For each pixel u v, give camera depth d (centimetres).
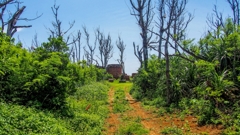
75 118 871
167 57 1297
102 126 879
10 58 859
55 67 967
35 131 598
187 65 1319
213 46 1136
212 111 872
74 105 1057
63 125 754
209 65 1019
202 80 1152
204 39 1215
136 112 1185
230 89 928
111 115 1117
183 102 1120
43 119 704
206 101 916
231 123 768
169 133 785
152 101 1433
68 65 1087
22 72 896
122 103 1464
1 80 876
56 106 935
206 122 841
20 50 982
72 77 1086
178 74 1316
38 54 1023
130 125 872
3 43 884
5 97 853
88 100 1470
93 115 972
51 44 1099
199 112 963
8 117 609
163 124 915
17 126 591
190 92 1193
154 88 1664
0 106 683
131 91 2105
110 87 2966
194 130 804
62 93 973
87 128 803
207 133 754
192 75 1250
